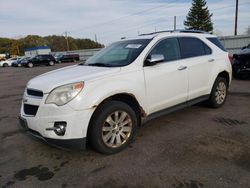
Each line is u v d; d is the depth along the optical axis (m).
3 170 3.25
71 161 3.40
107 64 4.00
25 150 3.82
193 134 4.14
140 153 3.53
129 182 2.85
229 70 5.59
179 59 4.46
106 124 3.44
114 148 3.52
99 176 3.00
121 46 4.43
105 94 3.32
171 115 5.20
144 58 3.91
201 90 4.93
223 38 23.41
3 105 7.21
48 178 3.01
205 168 3.06
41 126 3.21
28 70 25.25
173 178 2.88
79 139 3.19
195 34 5.05
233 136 3.99
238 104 5.91
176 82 4.31
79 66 4.30
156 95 4.02
